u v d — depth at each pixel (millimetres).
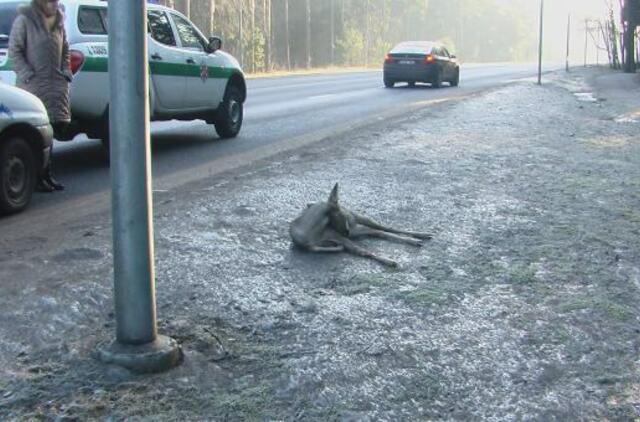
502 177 9461
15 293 5000
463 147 11648
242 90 13320
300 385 4062
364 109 18062
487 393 4102
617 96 21875
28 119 7434
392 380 4180
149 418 3662
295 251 6246
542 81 28281
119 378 3982
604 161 10711
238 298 5176
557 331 4883
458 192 8562
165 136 13109
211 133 13617
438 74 26906
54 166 10047
